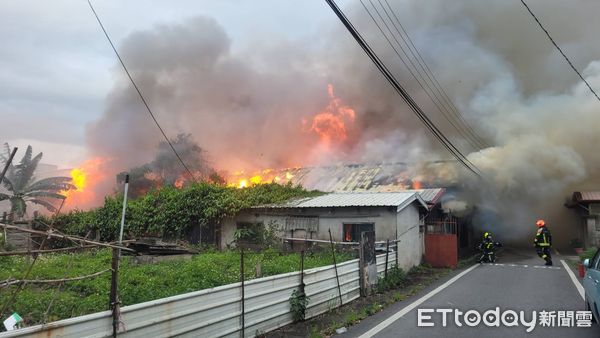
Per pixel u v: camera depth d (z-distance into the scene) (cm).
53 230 475
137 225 2067
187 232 1955
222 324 631
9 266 1145
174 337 553
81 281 905
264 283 729
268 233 1712
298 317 798
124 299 744
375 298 1052
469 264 1816
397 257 1405
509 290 1138
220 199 1869
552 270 1568
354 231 1568
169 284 908
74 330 441
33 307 673
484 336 706
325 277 909
